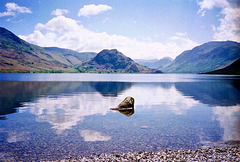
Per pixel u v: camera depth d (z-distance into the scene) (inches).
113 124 728.3
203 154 447.8
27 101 1343.5
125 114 916.6
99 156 439.5
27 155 443.8
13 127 676.1
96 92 2028.8
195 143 528.7
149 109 1058.1
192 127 689.6
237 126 698.8
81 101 1358.3
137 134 608.1
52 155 445.1
